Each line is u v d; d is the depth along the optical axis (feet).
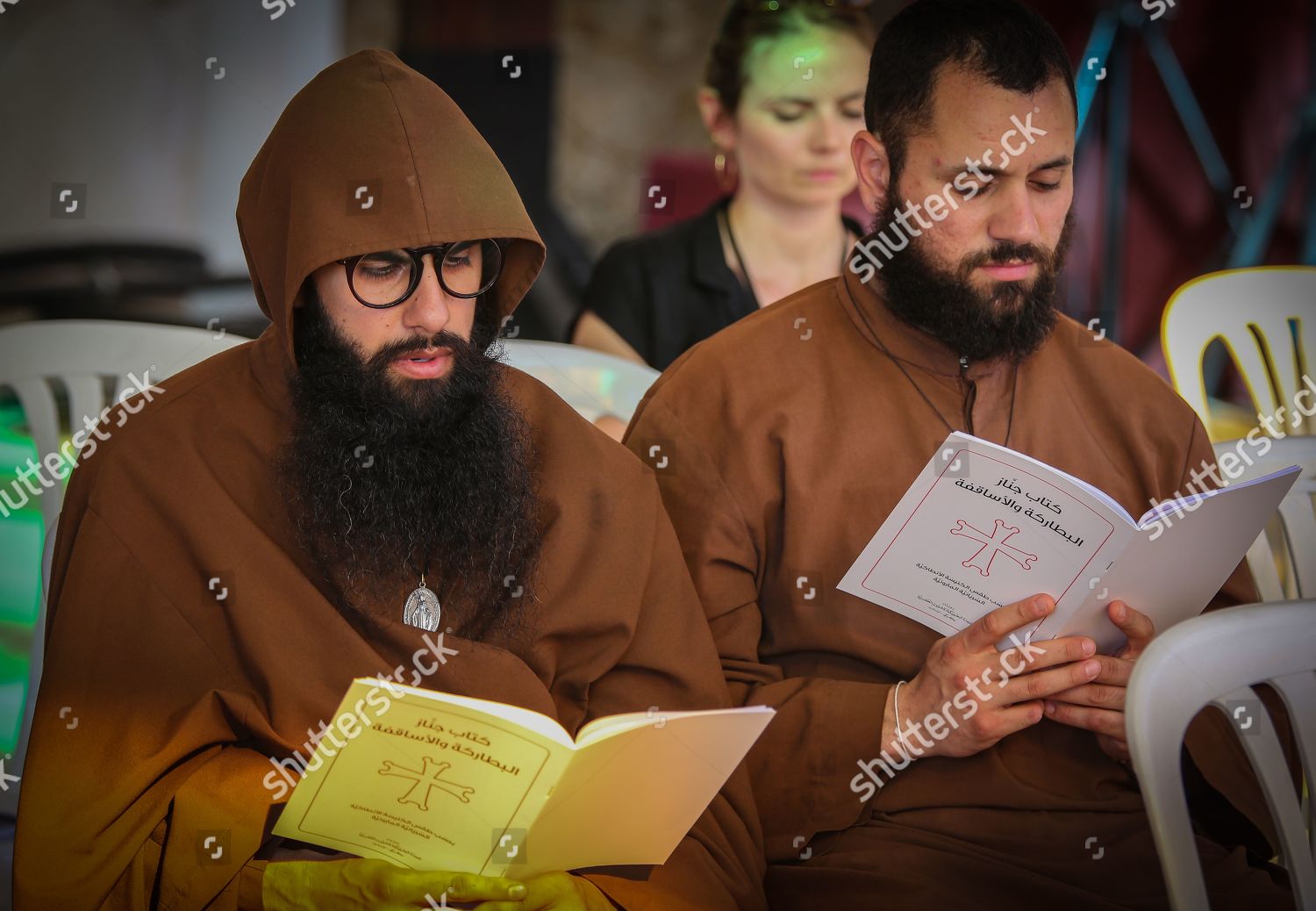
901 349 8.35
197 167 19.70
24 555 13.05
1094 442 8.46
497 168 7.48
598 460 7.99
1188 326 10.28
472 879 6.13
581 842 6.40
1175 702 5.56
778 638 8.25
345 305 7.29
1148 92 19.70
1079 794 7.77
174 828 6.48
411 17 20.99
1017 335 8.02
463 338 7.50
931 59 7.95
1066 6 19.20
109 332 9.55
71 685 6.80
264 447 7.38
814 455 8.27
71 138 19.15
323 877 6.32
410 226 7.12
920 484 7.04
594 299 14.05
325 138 7.23
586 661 7.71
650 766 6.18
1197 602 7.39
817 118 13.44
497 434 7.56
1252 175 19.95
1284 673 5.80
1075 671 7.22
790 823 7.66
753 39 13.43
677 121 22.12
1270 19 19.65
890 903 7.13
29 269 18.99
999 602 7.30
